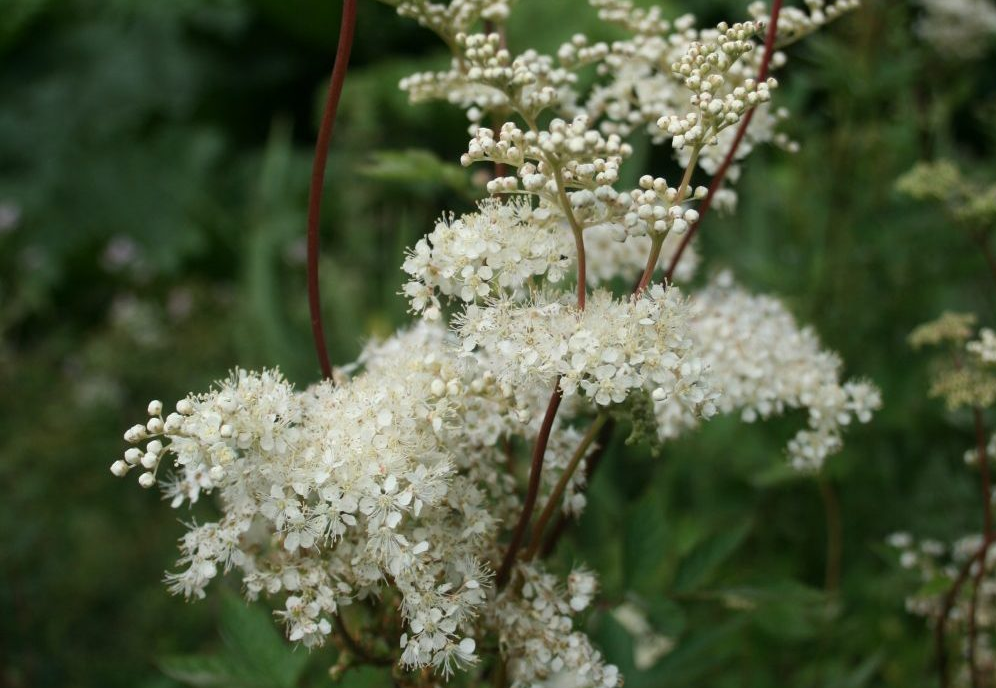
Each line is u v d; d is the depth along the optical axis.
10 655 0.86
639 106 0.58
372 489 0.48
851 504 0.82
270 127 2.31
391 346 0.53
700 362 0.49
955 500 0.81
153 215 2.10
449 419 0.50
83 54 2.30
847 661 0.69
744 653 0.67
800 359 0.56
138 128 2.20
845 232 0.85
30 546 0.98
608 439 0.54
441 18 0.56
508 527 0.52
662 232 0.48
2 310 1.61
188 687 0.74
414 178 0.58
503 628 0.50
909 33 0.84
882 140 0.84
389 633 0.52
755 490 0.83
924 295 0.83
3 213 1.97
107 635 0.96
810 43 0.78
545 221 0.50
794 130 0.77
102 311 1.99
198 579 0.49
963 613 0.62
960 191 0.64
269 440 0.48
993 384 0.57
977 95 1.18
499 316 0.49
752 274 0.85
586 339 0.48
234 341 1.56
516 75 0.50
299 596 0.50
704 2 1.53
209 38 2.25
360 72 1.78
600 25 1.51
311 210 0.51
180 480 0.50
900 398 0.80
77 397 1.39
